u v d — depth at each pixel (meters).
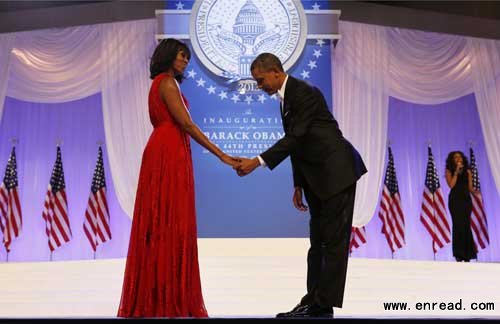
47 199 10.31
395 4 10.78
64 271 6.23
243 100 9.66
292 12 9.71
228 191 9.45
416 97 10.66
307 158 3.37
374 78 10.45
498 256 10.63
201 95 9.64
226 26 9.70
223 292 4.64
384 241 10.48
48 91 10.45
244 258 7.50
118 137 10.16
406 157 10.88
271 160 3.32
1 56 10.51
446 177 10.41
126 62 10.30
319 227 3.40
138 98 10.23
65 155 10.57
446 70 10.79
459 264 7.37
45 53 10.50
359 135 10.29
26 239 10.38
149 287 3.20
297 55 9.66
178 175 3.31
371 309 3.86
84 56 10.45
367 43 10.55
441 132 10.98
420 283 5.23
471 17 10.95
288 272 5.91
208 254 8.37
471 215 10.50
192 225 3.34
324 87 9.79
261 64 3.39
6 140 10.61
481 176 10.89
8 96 10.55
